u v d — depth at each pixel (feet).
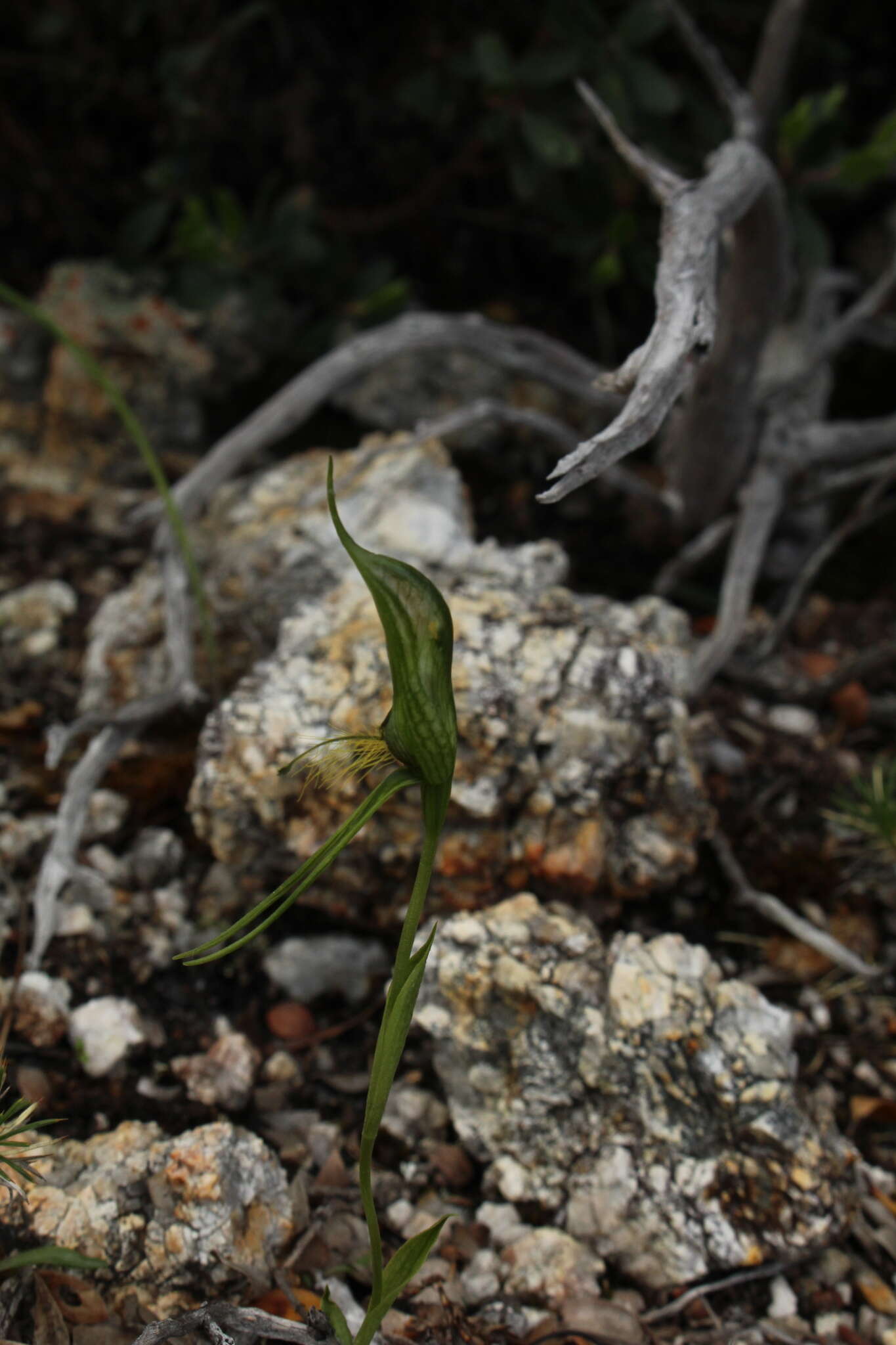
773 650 1.26
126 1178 0.87
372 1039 1.00
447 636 0.67
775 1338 0.88
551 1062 0.92
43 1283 0.84
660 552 1.40
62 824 1.00
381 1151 0.95
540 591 1.08
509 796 0.97
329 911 1.01
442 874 0.97
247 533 1.18
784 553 1.39
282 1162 0.93
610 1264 0.90
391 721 0.69
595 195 1.40
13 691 1.17
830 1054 1.02
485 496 1.46
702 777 1.09
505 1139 0.92
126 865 1.07
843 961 1.01
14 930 1.02
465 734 0.95
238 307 1.48
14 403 1.48
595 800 0.96
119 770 1.10
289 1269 0.88
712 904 1.06
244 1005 1.01
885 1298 0.91
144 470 1.47
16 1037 0.97
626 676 0.98
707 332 0.86
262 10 1.44
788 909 1.07
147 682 1.13
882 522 1.46
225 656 1.13
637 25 1.33
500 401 1.48
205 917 1.04
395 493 1.16
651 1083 0.90
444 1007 0.94
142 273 1.48
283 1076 0.98
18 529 1.36
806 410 1.38
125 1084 0.95
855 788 1.11
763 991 1.03
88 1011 0.97
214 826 0.99
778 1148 0.89
